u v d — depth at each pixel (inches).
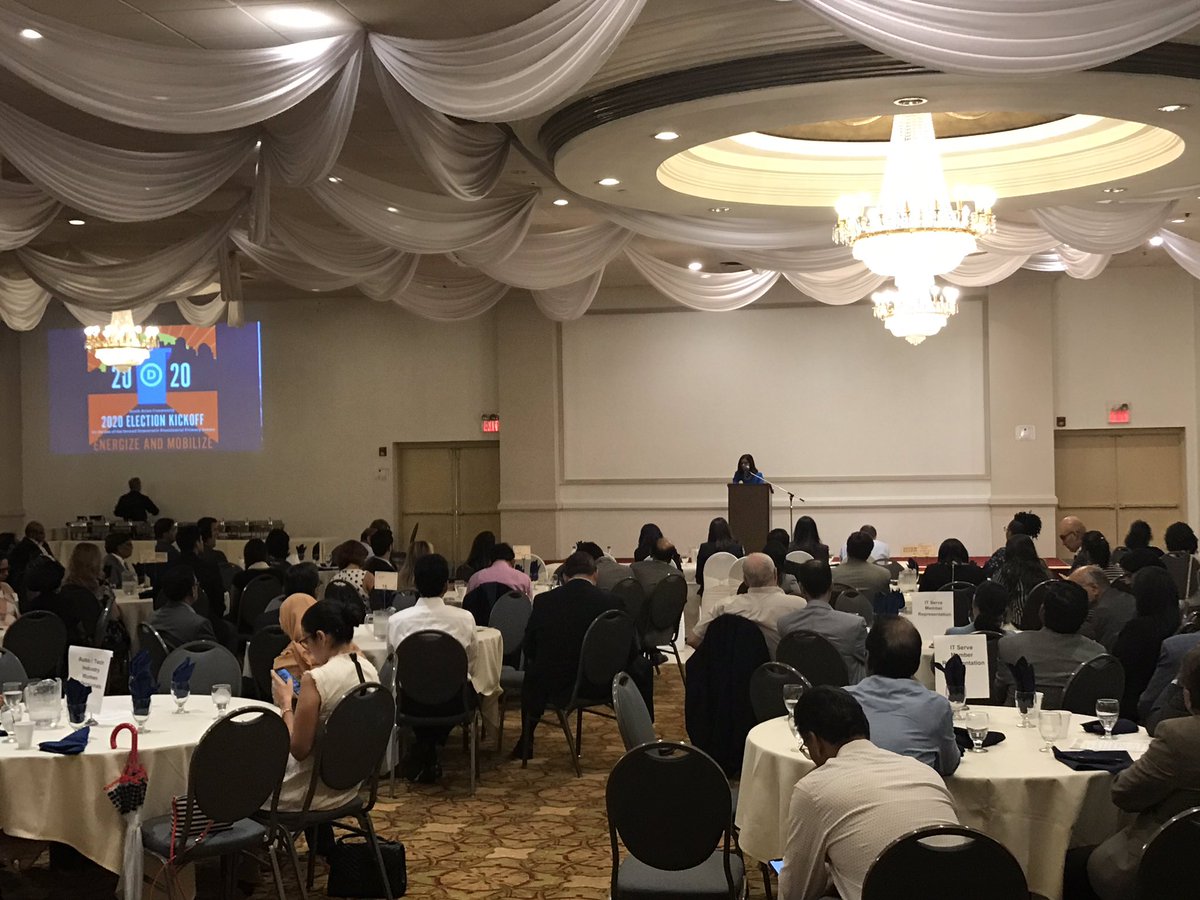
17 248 370.9
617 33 215.9
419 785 280.4
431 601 280.2
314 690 188.2
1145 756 145.3
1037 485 624.7
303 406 701.3
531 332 665.0
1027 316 624.1
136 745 177.2
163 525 513.0
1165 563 388.8
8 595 359.3
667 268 479.2
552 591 297.0
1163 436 631.2
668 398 658.2
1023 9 207.0
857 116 282.2
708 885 158.1
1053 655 216.8
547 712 363.9
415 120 283.0
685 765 153.6
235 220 389.1
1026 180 365.7
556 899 203.3
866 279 491.2
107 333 555.8
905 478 639.1
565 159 315.0
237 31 271.6
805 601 261.4
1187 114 281.9
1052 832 160.6
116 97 234.1
